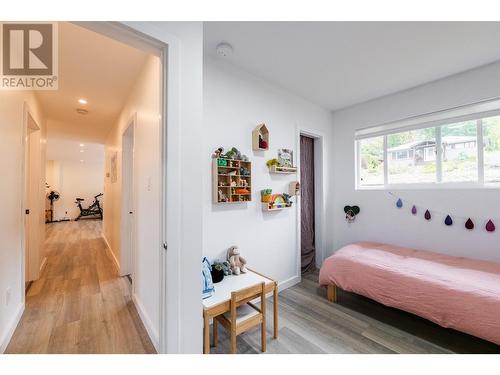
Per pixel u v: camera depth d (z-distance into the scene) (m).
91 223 7.76
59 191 8.52
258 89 2.52
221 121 2.20
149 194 1.92
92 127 4.14
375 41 1.91
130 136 3.14
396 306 1.94
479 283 1.73
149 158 1.94
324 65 2.30
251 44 1.97
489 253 2.30
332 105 3.33
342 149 3.48
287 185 2.84
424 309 1.80
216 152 2.13
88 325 1.98
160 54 1.31
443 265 2.14
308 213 3.42
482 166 2.45
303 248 3.32
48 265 3.52
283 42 1.93
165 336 1.24
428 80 2.60
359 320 2.11
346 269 2.30
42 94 2.73
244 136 2.39
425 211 2.71
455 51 2.05
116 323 2.02
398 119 2.90
